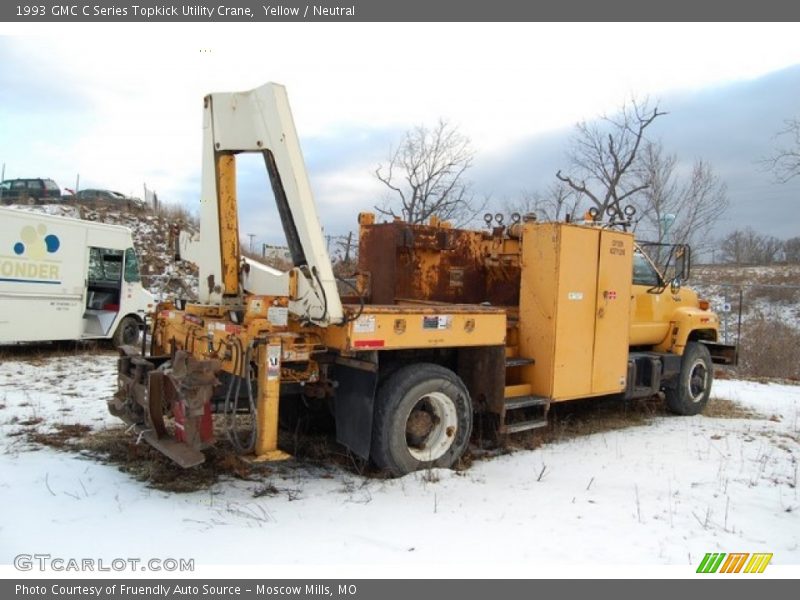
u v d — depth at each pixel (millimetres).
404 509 4848
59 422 7047
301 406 6699
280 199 5422
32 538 3994
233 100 5730
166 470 5488
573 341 7062
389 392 5555
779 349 16297
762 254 44844
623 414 8914
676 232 24266
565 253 6887
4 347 13477
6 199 31250
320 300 5191
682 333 8984
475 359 6617
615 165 23672
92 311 13758
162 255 28031
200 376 4895
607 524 4719
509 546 4238
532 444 6992
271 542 4121
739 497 5449
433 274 7934
